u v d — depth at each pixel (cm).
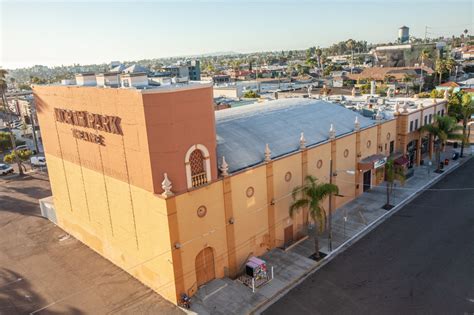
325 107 4353
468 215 3575
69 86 2970
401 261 2878
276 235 3123
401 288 2559
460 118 5662
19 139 8706
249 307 2419
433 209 3762
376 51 16812
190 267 2500
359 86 11325
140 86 2853
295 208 2933
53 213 3950
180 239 2408
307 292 2575
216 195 2580
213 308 2416
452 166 5062
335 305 2433
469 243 3072
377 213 3722
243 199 2780
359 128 3975
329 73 17712
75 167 3241
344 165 3831
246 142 3138
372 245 3138
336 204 3831
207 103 2425
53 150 3534
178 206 2364
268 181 2956
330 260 2955
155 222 2441
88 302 2603
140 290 2689
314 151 3378
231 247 2741
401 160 4428
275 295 2547
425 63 14512
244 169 2770
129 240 2788
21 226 3956
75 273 2981
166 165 2322
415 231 3331
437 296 2456
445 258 2881
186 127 2339
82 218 3372
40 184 5472
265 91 10038
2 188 5356
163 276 2528
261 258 2975
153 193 2372
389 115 4703
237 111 3903
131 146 2458
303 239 3244
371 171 4306
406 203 3953
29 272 3036
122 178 2658
